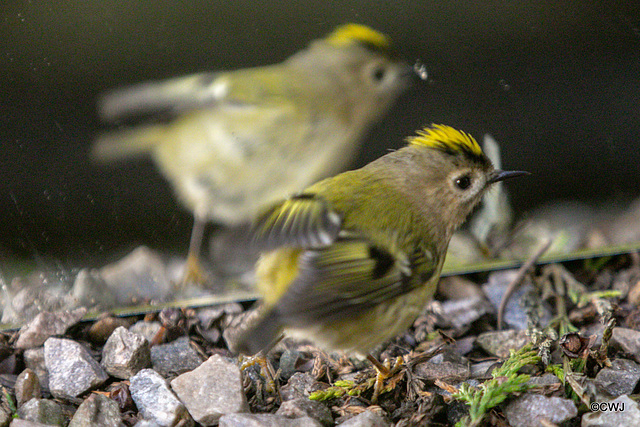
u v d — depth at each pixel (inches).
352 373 67.5
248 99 68.3
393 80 68.7
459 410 66.7
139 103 68.3
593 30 69.3
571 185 70.5
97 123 68.4
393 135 69.0
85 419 66.4
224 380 66.7
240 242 66.1
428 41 68.9
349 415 66.9
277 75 68.4
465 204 67.4
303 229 66.2
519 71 69.4
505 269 69.6
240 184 68.6
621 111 70.1
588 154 70.3
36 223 68.6
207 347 68.0
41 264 68.7
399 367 67.2
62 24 68.0
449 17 68.9
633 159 70.5
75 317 67.9
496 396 66.5
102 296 68.6
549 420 66.3
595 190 70.6
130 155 68.5
